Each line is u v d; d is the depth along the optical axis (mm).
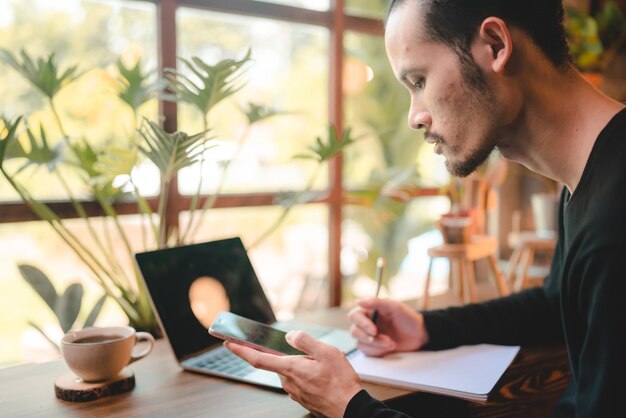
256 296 1226
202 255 1136
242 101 2057
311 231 2408
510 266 1728
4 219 1182
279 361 813
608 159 730
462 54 789
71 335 925
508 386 1092
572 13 1895
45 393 907
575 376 822
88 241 1713
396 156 2869
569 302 778
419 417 944
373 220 2807
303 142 2268
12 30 1653
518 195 2043
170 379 963
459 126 816
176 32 1355
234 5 1420
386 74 2830
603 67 1909
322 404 788
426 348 1068
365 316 1068
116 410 841
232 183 1977
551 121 799
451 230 1387
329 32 1607
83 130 1623
